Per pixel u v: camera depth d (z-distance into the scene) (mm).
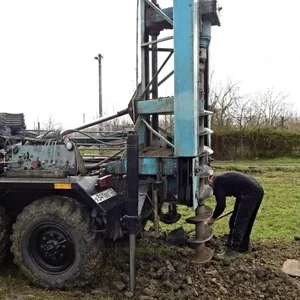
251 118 25922
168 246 5461
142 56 4922
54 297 3973
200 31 4832
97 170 4809
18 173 4289
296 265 4941
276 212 8016
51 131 4617
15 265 4719
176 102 4414
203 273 4641
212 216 5117
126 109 4883
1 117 4863
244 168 17125
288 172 16109
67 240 4117
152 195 4574
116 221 4262
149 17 4926
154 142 5047
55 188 4051
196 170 4562
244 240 5375
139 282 4324
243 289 4312
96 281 4301
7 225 4488
